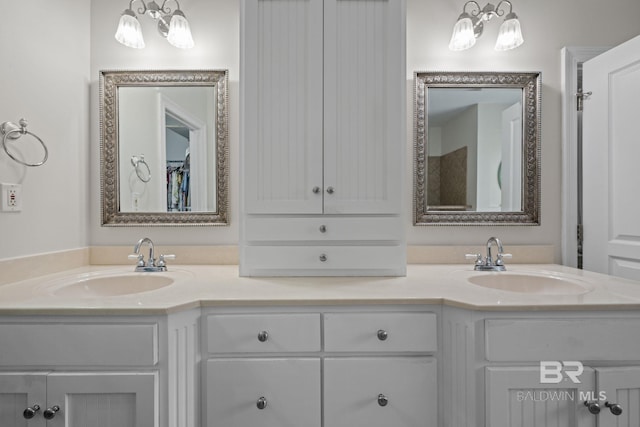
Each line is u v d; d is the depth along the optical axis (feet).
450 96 5.57
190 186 5.55
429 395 3.51
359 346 3.51
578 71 5.61
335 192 4.39
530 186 5.57
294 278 4.42
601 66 5.18
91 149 5.52
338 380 3.50
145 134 5.53
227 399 3.47
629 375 3.28
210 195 5.54
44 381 3.19
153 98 5.53
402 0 4.38
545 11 5.63
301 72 4.36
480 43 5.61
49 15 4.67
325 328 3.50
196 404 3.46
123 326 3.23
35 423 3.20
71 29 5.08
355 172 4.40
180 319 3.35
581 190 5.61
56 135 4.81
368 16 4.37
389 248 4.46
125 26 5.10
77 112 5.21
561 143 5.63
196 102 5.52
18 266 4.20
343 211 4.38
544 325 3.30
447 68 5.58
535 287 4.70
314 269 4.47
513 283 4.77
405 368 3.51
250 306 3.50
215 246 5.54
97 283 4.61
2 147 3.99
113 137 5.49
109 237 5.54
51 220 4.73
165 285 4.58
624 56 4.85
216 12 5.56
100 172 5.47
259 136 4.38
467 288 3.89
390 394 3.51
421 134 5.52
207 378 3.47
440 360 3.58
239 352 3.51
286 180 4.40
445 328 3.55
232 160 5.58
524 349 3.30
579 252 5.60
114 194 5.49
